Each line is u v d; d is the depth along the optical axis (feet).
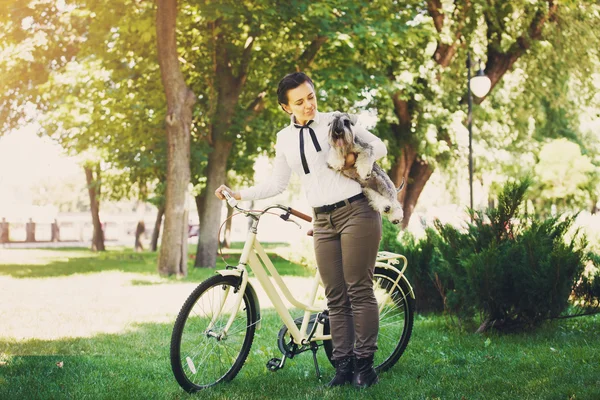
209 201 51.24
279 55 46.85
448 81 53.72
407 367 13.98
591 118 69.00
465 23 52.39
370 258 11.92
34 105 56.03
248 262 12.39
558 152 64.34
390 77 49.78
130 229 141.90
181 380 11.71
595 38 55.52
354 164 11.50
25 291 30.27
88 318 21.70
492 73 56.24
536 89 58.85
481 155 57.62
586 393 10.96
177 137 40.24
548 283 17.04
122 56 46.98
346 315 12.46
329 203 11.85
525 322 17.81
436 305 21.56
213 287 12.09
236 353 12.79
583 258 18.10
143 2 42.65
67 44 50.31
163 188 62.39
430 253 21.57
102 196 84.43
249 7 40.06
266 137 54.49
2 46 47.21
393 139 52.13
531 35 55.21
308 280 35.76
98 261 58.44
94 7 42.42
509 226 18.90
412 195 56.24
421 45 50.88
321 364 14.34
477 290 17.44
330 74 42.19
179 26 46.03
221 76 48.52
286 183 12.76
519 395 11.29
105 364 14.44
